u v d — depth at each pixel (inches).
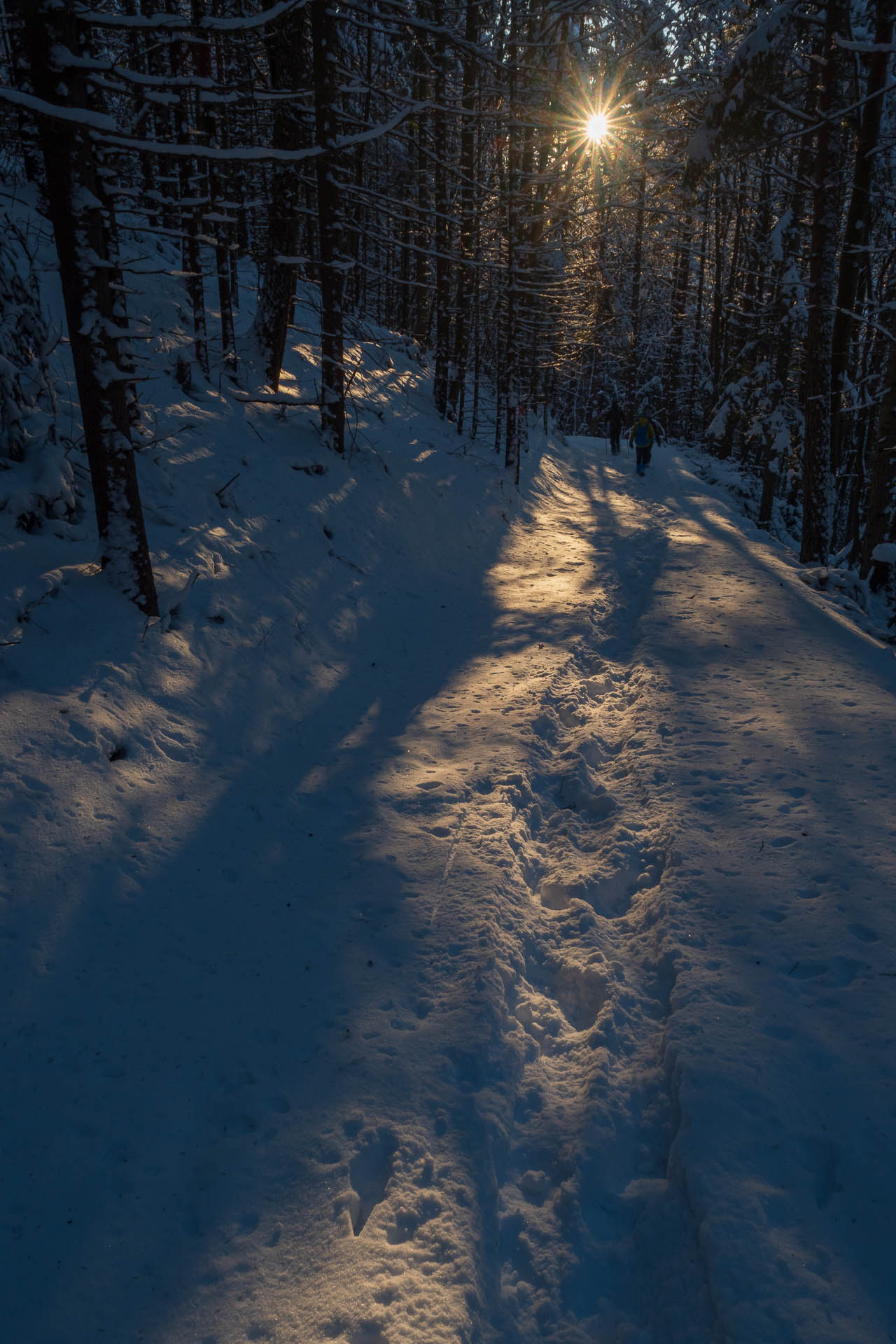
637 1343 82.7
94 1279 87.7
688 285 1307.8
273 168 349.7
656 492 673.6
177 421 288.2
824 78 383.6
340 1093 110.2
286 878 157.6
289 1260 90.0
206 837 162.1
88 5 175.3
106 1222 93.7
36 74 156.9
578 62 520.7
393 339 579.8
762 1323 78.0
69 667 170.7
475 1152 101.6
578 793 191.3
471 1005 124.7
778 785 177.9
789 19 362.6
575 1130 107.3
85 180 165.2
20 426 201.8
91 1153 101.3
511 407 542.0
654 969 133.3
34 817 140.3
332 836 171.5
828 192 394.9
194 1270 89.2
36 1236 91.4
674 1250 90.2
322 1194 97.0
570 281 584.4
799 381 708.7
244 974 132.6
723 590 344.5
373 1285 86.6
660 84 677.9
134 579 194.1
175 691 189.5
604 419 898.1
